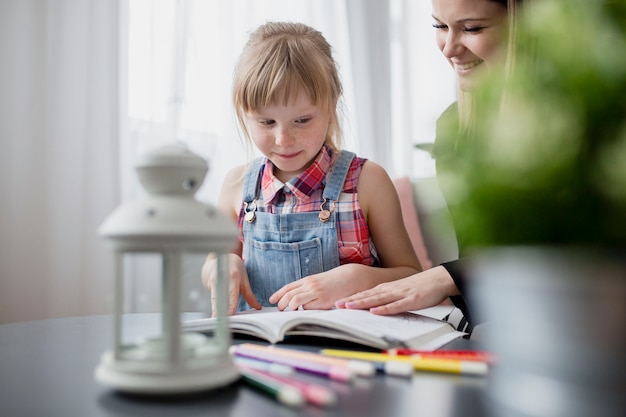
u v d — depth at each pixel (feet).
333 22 6.87
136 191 5.53
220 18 6.01
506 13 3.18
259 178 3.86
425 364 1.54
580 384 0.97
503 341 1.08
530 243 0.90
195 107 5.81
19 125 5.04
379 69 7.25
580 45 0.83
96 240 5.28
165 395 1.25
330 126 3.88
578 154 0.82
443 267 2.57
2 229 4.95
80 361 1.68
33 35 5.10
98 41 5.34
